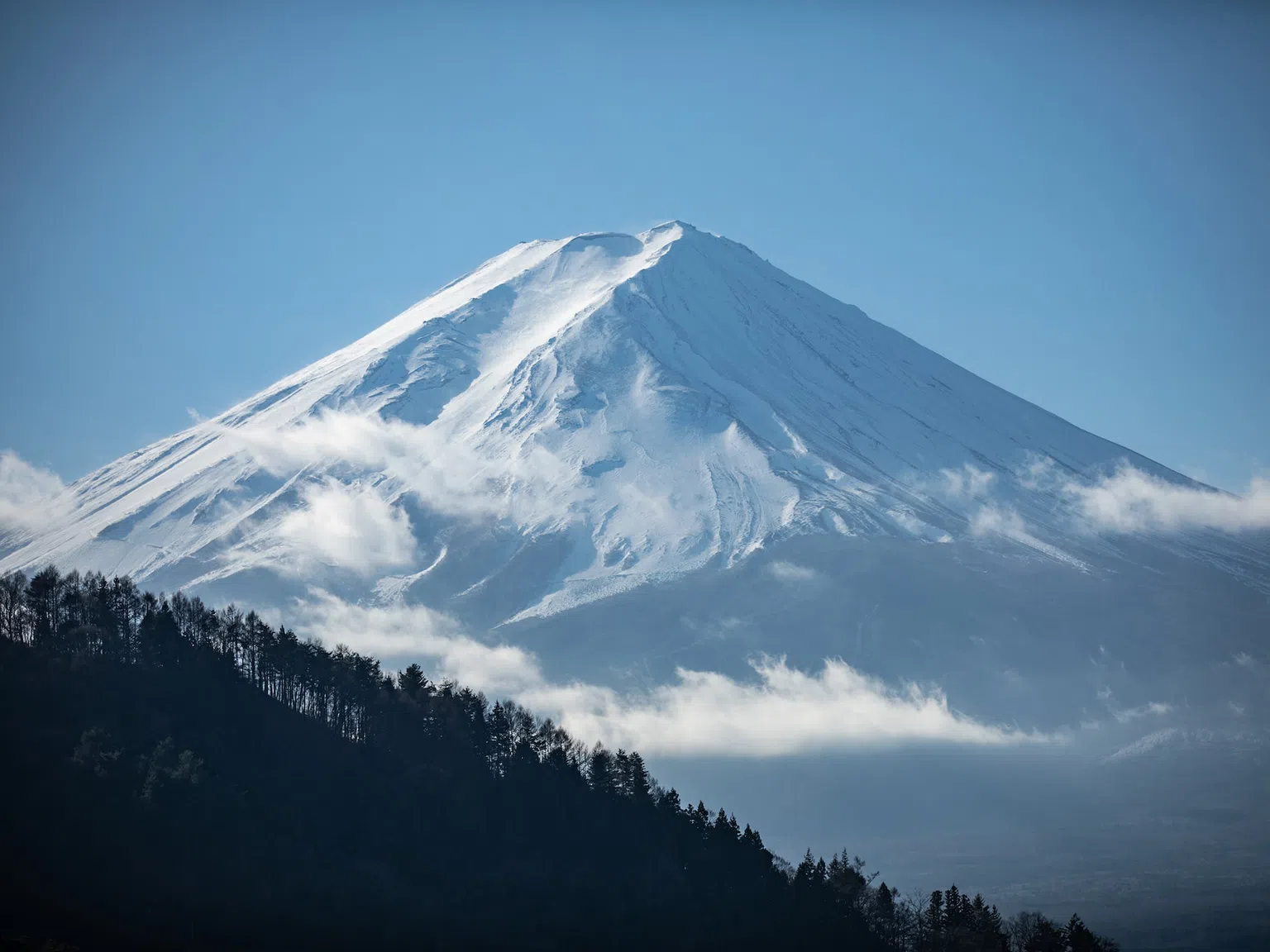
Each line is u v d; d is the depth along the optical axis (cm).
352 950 16175
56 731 18338
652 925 18062
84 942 14950
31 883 15675
